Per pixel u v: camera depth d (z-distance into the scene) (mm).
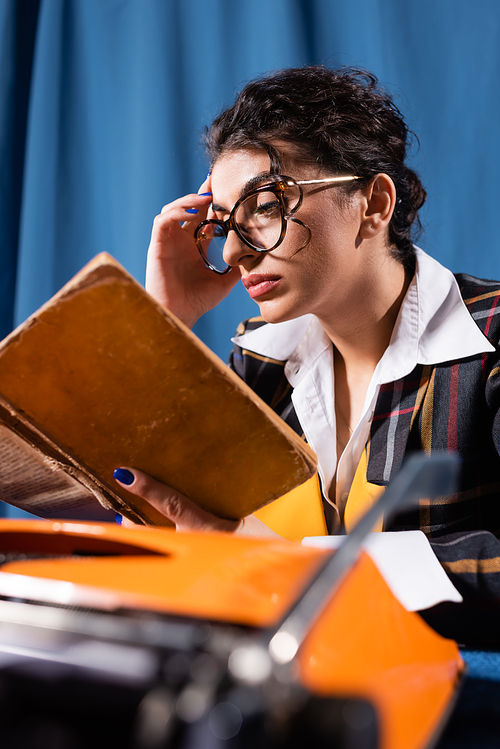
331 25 1769
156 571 312
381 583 401
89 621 267
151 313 495
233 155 904
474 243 1637
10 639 267
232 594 282
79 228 2051
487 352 943
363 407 1052
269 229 867
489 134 1621
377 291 1001
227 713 192
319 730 193
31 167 2043
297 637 213
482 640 604
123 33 1999
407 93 1674
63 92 2049
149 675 228
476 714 405
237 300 1882
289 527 963
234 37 1881
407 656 361
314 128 883
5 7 2113
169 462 596
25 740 221
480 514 919
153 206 1951
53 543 437
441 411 949
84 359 516
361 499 930
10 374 521
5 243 2148
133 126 1979
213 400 552
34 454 580
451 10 1644
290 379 1146
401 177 997
